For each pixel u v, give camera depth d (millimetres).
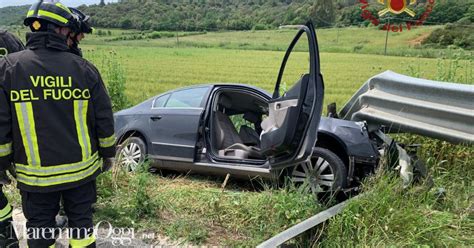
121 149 5465
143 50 35938
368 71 19859
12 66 2518
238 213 3896
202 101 5152
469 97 4129
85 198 2826
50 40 2592
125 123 5668
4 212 3205
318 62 3502
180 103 5316
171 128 5172
